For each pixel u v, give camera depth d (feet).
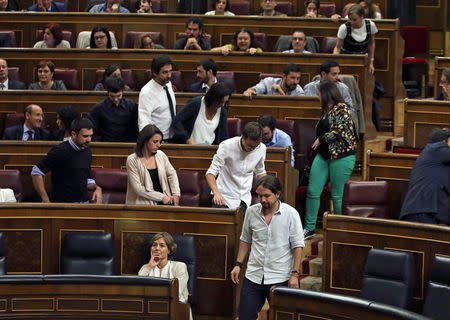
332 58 68.03
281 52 69.36
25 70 71.26
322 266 47.73
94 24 78.07
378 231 46.16
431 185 46.85
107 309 42.24
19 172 53.21
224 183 48.57
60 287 42.42
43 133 59.47
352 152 53.78
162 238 44.91
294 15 87.51
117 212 48.91
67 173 50.39
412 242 45.39
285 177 54.03
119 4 82.74
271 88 64.49
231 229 47.67
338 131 53.26
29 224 49.34
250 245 44.27
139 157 48.78
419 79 82.02
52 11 82.84
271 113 62.54
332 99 53.72
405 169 53.52
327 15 84.99
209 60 62.80
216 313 48.21
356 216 48.21
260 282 42.98
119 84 56.39
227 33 77.20
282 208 43.04
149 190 48.47
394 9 88.48
